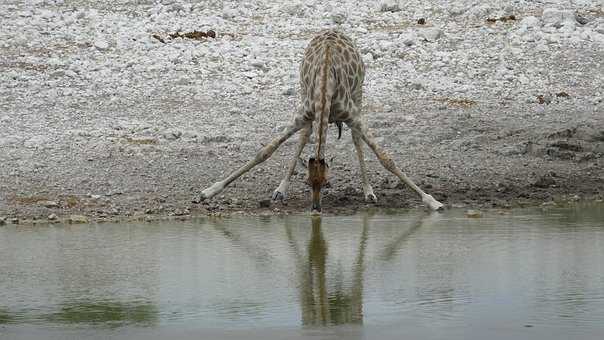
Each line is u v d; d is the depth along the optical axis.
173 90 36.94
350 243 20.14
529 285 16.30
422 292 15.93
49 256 18.92
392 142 31.41
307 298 15.61
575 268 17.53
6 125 31.98
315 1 49.72
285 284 16.59
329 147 30.50
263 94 36.75
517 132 32.38
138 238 20.75
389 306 15.05
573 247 19.42
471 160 29.56
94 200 24.64
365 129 24.91
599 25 46.09
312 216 23.56
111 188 25.66
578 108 36.12
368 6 49.50
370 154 29.83
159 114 34.09
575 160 30.00
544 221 22.64
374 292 15.98
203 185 26.23
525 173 28.52
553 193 26.73
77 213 23.56
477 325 13.90
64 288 16.34
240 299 15.59
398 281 16.73
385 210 24.47
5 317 14.58
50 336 13.57
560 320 14.12
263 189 26.16
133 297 15.75
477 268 17.64
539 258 18.42
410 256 18.83
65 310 14.95
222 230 21.70
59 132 31.20
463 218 23.22
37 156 28.19
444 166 28.86
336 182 27.03
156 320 14.38
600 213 23.86
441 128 32.53
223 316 14.55
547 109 35.91
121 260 18.53
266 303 15.32
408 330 13.70
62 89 36.41
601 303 15.08
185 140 30.86
